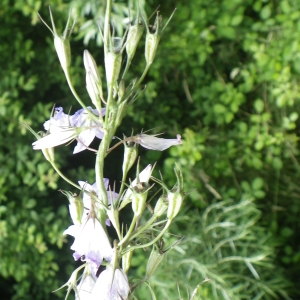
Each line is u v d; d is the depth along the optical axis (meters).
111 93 0.22
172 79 0.68
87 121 0.24
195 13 0.61
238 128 0.64
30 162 0.56
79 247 0.23
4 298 0.65
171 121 0.67
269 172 0.67
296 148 0.65
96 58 0.65
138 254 0.56
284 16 0.59
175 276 0.51
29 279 0.59
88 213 0.24
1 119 0.55
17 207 0.58
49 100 0.65
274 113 0.64
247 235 0.60
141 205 0.23
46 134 0.24
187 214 0.59
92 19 0.58
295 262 0.67
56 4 0.55
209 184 0.63
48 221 0.57
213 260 0.54
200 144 0.61
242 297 0.53
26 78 0.61
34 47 0.62
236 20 0.59
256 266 0.58
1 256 0.56
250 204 0.60
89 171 0.63
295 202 0.68
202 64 0.62
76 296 0.24
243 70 0.61
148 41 0.23
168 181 0.63
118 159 0.68
